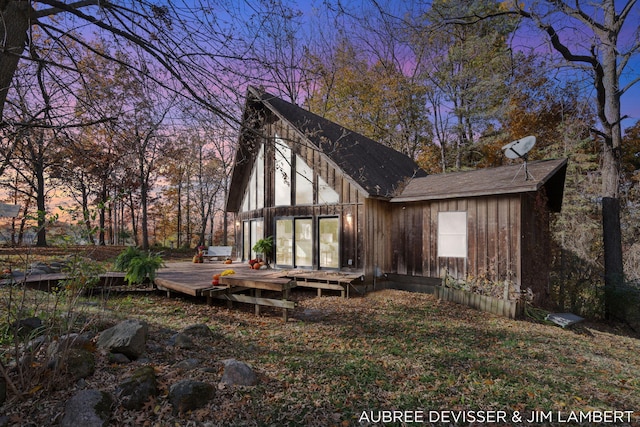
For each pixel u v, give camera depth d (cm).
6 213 333
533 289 944
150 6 354
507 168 1053
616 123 1093
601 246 1277
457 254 998
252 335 608
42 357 357
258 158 1424
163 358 434
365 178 1089
